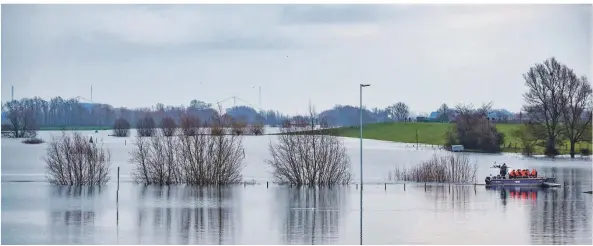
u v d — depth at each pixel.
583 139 163.75
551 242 67.31
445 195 98.38
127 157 153.38
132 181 114.31
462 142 180.38
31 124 186.88
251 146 167.62
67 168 110.81
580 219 78.38
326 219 78.62
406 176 121.12
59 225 75.81
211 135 110.00
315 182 109.75
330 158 109.25
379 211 83.56
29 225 75.50
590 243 67.00
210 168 109.38
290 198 94.44
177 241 68.12
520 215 80.94
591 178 121.81
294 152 109.12
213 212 83.19
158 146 111.94
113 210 84.75
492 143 175.62
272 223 76.25
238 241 67.94
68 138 127.06
